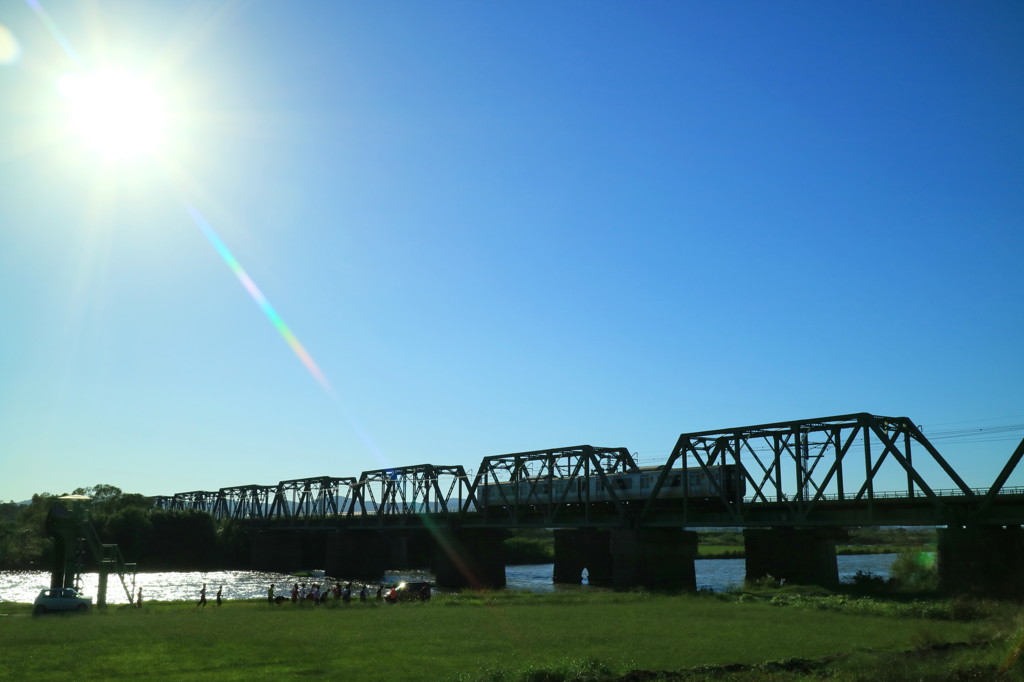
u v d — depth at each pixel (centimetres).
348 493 17112
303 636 3956
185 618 5006
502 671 2831
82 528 6800
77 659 3192
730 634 4078
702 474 9081
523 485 12256
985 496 6544
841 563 15412
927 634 3719
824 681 2675
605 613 5400
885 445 7281
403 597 6956
